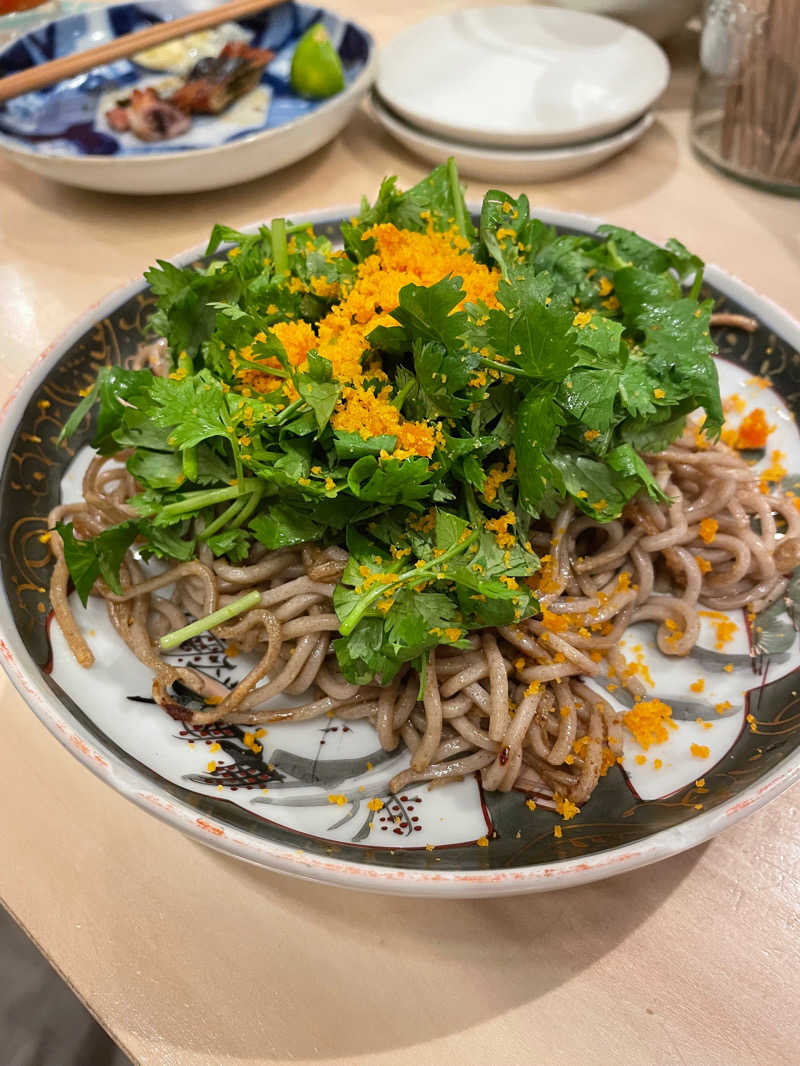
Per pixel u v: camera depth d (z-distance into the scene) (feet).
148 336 0.83
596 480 0.64
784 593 0.72
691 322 0.67
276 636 0.64
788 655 0.67
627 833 0.53
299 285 0.67
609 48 1.26
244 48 1.23
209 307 0.69
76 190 1.17
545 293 0.57
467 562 0.59
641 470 0.63
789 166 1.10
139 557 0.71
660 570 0.74
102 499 0.72
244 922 0.57
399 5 1.52
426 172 1.18
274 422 0.58
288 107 1.21
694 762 0.61
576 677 0.67
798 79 1.03
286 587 0.65
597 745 0.61
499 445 0.60
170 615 0.70
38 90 1.17
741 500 0.74
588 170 1.18
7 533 0.67
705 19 1.11
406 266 0.62
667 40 1.43
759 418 0.78
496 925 0.56
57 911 0.57
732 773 0.58
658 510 0.71
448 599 0.58
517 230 0.71
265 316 0.64
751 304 0.82
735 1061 0.50
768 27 1.01
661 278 0.70
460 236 0.70
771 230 1.08
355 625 0.57
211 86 1.18
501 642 0.67
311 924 0.57
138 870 0.59
